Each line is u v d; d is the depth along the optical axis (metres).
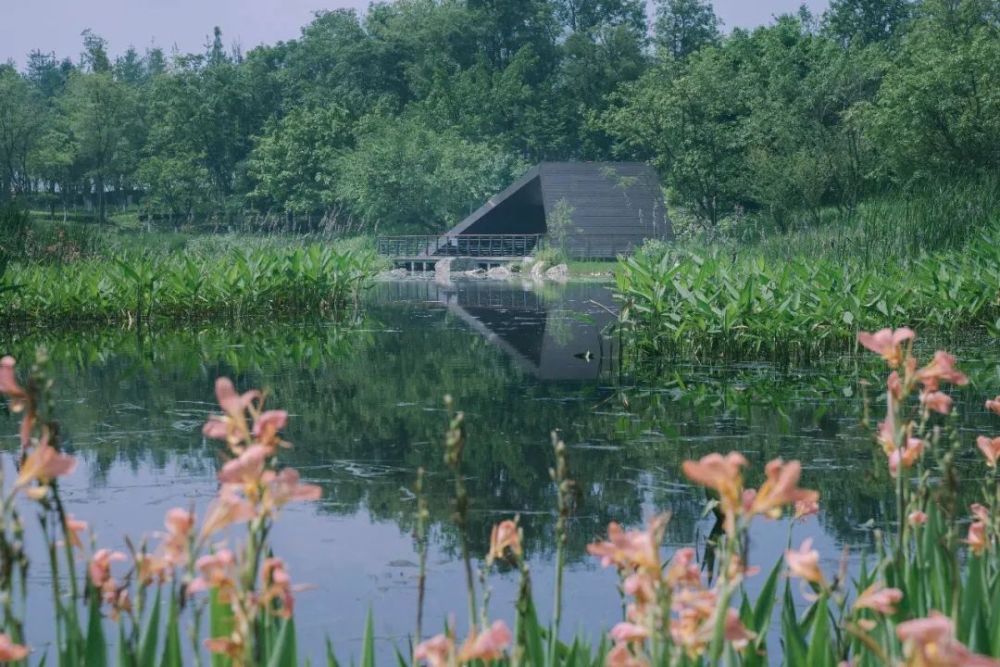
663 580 1.34
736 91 39.69
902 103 31.05
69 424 7.04
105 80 72.81
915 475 5.27
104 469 5.69
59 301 14.81
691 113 38.94
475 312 17.88
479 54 80.31
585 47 76.56
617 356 10.97
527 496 5.14
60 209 81.00
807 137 37.41
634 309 11.38
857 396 7.94
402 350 11.61
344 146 61.66
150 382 9.00
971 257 13.26
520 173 59.50
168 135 74.50
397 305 19.81
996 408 2.29
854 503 4.81
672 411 7.37
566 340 12.80
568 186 39.53
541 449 6.18
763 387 8.48
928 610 2.05
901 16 69.06
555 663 1.95
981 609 1.84
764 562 3.95
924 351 10.15
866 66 41.41
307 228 62.19
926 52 32.28
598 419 7.12
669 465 5.71
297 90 83.19
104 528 4.48
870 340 1.89
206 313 16.19
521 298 22.34
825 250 15.67
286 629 1.70
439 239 42.09
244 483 1.30
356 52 81.00
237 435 1.33
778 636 3.22
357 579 3.93
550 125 71.69
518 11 83.81
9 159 70.81
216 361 10.52
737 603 3.40
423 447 6.31
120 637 1.66
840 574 1.87
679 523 4.56
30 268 16.61
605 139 71.56
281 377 9.37
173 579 1.71
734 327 10.51
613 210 38.84
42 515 1.68
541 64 82.69
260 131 78.06
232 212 69.12
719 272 12.09
